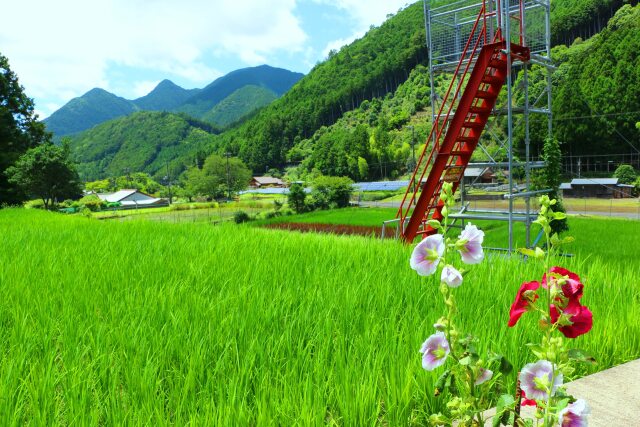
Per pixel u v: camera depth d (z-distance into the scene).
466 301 5.37
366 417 3.03
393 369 3.41
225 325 4.43
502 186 15.06
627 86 80.00
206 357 3.80
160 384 3.39
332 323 4.51
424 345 2.00
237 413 2.92
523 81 13.96
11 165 53.81
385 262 7.68
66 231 13.91
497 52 13.17
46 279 6.72
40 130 60.56
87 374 3.45
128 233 13.07
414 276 6.49
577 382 3.80
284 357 3.82
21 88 59.47
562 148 85.75
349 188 64.00
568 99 85.25
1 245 10.69
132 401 3.10
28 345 4.03
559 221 14.10
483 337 3.97
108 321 4.79
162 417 2.83
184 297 5.58
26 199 55.06
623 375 3.92
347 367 3.46
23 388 3.31
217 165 140.75
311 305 5.10
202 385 3.40
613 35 86.00
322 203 62.25
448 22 16.17
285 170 187.00
